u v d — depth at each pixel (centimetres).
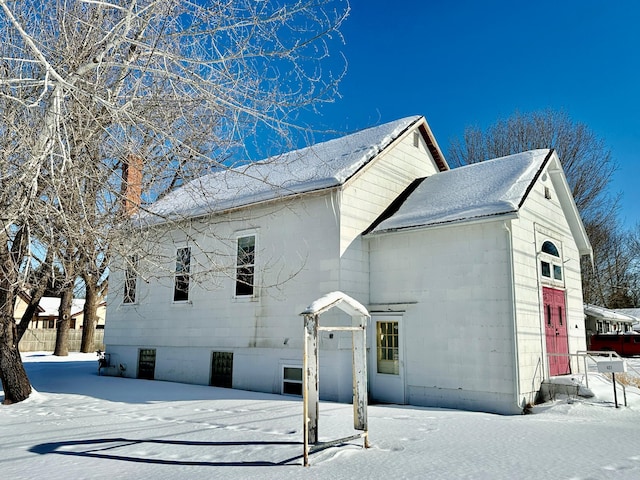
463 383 1172
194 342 1584
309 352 687
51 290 1183
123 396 1276
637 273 5297
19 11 722
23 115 703
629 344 3244
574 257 1598
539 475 548
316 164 1544
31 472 589
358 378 719
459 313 1202
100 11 715
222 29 695
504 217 1123
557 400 1177
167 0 684
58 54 714
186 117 748
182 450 691
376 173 1456
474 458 631
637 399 1172
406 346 1275
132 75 748
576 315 1545
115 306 1886
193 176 797
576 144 3469
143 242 905
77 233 689
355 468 585
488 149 3644
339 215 1298
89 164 738
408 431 819
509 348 1119
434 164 1750
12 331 1196
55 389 1418
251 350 1426
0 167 648
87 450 700
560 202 1545
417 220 1288
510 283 1139
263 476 555
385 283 1336
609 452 669
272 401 1167
